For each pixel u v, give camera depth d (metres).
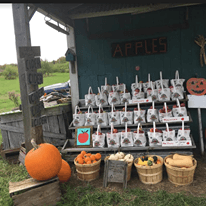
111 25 5.27
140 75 5.27
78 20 5.43
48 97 6.08
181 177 3.31
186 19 4.81
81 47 5.51
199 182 3.43
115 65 5.38
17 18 3.39
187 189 3.25
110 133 4.13
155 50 5.08
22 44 3.42
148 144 4.18
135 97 4.80
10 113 5.12
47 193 3.10
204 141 5.00
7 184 3.80
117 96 4.94
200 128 4.59
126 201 3.09
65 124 5.29
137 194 3.20
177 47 4.98
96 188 3.48
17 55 3.47
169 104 4.75
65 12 4.77
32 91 3.49
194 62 4.94
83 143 4.43
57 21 4.76
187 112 4.46
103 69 5.46
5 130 5.23
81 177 3.76
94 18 5.33
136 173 3.90
